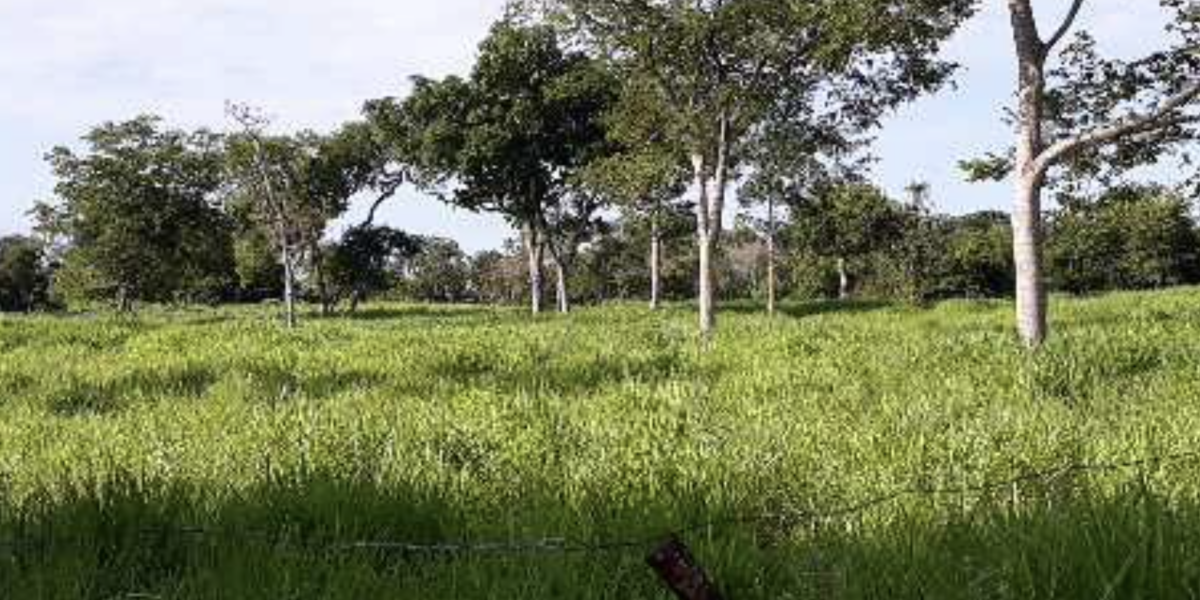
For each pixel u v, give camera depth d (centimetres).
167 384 1559
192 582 498
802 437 857
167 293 6334
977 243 7581
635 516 591
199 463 809
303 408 1136
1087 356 1245
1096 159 2052
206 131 6141
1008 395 1060
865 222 6281
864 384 1204
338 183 6191
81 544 549
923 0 2409
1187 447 738
